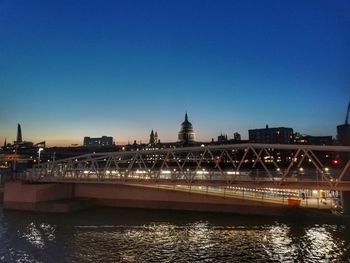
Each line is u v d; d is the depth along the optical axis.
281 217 88.31
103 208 108.31
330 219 81.75
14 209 105.56
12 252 64.50
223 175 91.00
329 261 57.69
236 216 92.06
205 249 65.31
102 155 104.81
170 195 104.06
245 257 60.62
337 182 71.94
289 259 59.06
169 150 92.75
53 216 96.50
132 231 79.38
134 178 96.50
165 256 61.97
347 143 139.50
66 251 64.94
